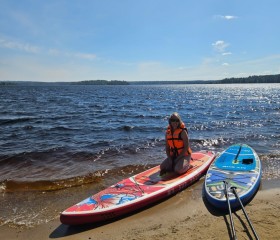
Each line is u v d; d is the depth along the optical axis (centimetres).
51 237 253
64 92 4159
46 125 927
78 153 554
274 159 486
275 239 225
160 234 245
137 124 941
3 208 311
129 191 320
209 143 635
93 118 1122
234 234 223
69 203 323
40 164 488
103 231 260
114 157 527
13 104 1828
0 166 481
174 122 373
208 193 308
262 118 1078
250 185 324
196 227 254
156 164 472
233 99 2402
